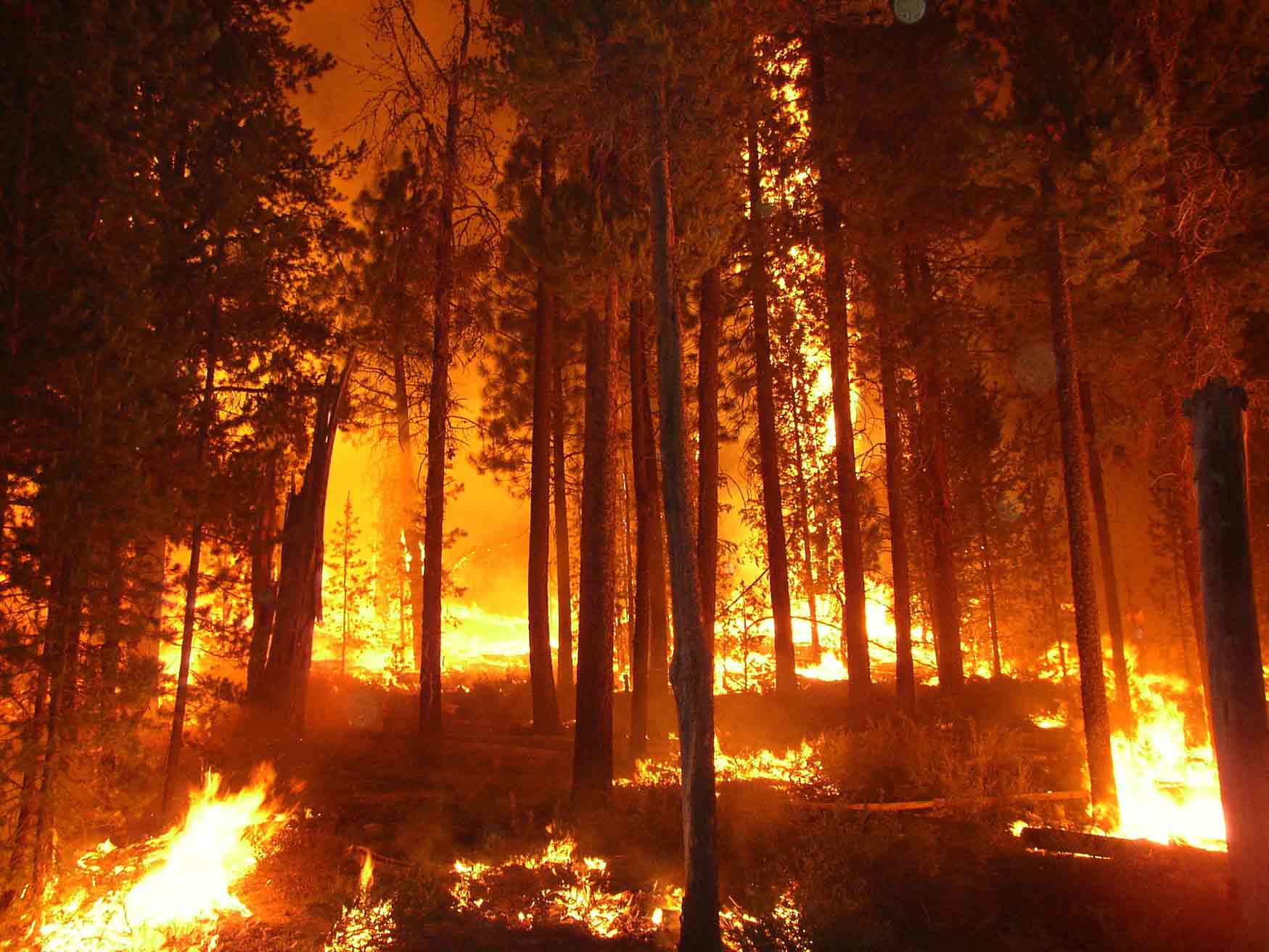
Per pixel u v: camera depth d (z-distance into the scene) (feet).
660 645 74.90
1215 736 24.44
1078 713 64.95
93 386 29.60
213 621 43.21
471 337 58.03
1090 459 70.49
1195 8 51.49
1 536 28.91
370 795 42.52
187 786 42.32
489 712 72.64
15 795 29.07
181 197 40.63
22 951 26.14
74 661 29.60
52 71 32.14
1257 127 50.34
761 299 68.33
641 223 38.70
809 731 57.11
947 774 41.45
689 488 27.66
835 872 31.45
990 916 28.04
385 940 26.84
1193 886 27.25
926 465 68.74
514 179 66.69
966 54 55.21
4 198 31.22
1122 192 42.06
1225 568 24.36
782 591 69.05
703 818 25.48
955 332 60.13
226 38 54.49
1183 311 50.55
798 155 60.18
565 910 29.45
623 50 30.76
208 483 40.34
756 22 51.21
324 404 59.77
